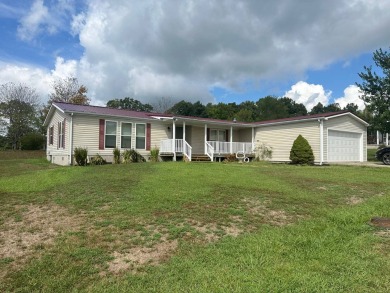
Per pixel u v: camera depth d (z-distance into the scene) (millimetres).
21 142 35656
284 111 74000
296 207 6727
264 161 22062
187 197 7125
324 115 19203
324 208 6742
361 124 21703
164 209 6168
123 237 4793
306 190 8656
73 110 16422
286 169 14250
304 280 3439
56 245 4531
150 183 8789
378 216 6020
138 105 63562
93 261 4039
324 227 5430
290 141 20922
